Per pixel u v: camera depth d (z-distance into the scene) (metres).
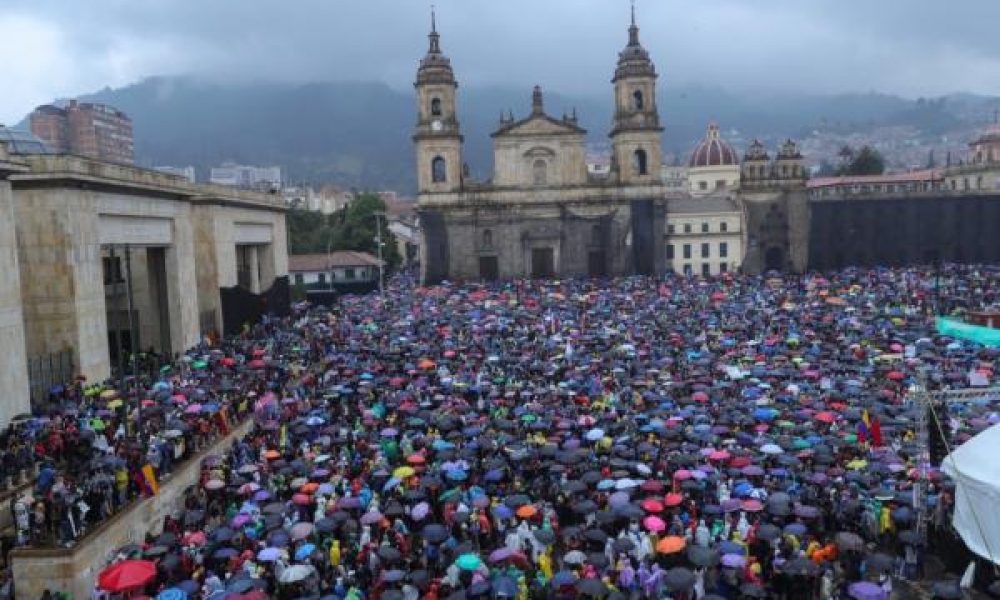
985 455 25.58
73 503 28.48
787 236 126.94
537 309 79.25
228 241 74.12
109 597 23.42
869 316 66.44
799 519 26.98
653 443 34.25
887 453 31.89
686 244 129.00
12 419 37.88
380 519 26.97
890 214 127.81
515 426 37.19
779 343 55.94
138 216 56.34
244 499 31.00
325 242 148.50
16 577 26.52
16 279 40.44
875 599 20.84
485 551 27.12
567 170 123.75
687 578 21.81
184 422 38.09
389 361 54.34
